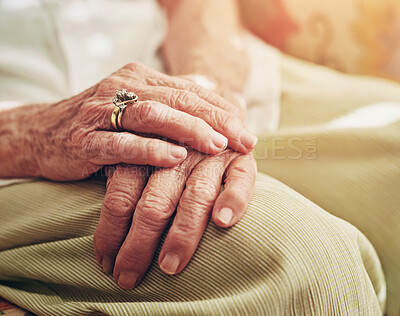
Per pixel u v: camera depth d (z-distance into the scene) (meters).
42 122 0.42
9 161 0.43
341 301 0.35
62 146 0.40
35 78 0.53
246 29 0.70
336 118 0.49
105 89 0.40
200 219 0.35
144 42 0.58
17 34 0.54
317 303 0.34
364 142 0.44
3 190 0.43
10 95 0.52
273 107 0.52
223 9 0.59
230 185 0.36
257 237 0.35
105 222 0.36
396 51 0.64
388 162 0.43
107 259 0.37
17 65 0.53
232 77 0.51
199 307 0.34
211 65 0.51
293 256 0.34
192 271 0.35
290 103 0.52
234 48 0.55
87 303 0.37
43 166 0.42
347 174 0.44
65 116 0.41
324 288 0.34
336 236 0.36
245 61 0.55
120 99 0.37
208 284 0.35
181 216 0.35
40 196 0.41
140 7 0.59
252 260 0.35
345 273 0.35
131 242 0.35
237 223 0.35
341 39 0.66
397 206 0.42
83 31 0.56
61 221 0.39
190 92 0.39
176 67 0.53
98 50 0.56
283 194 0.38
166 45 0.57
